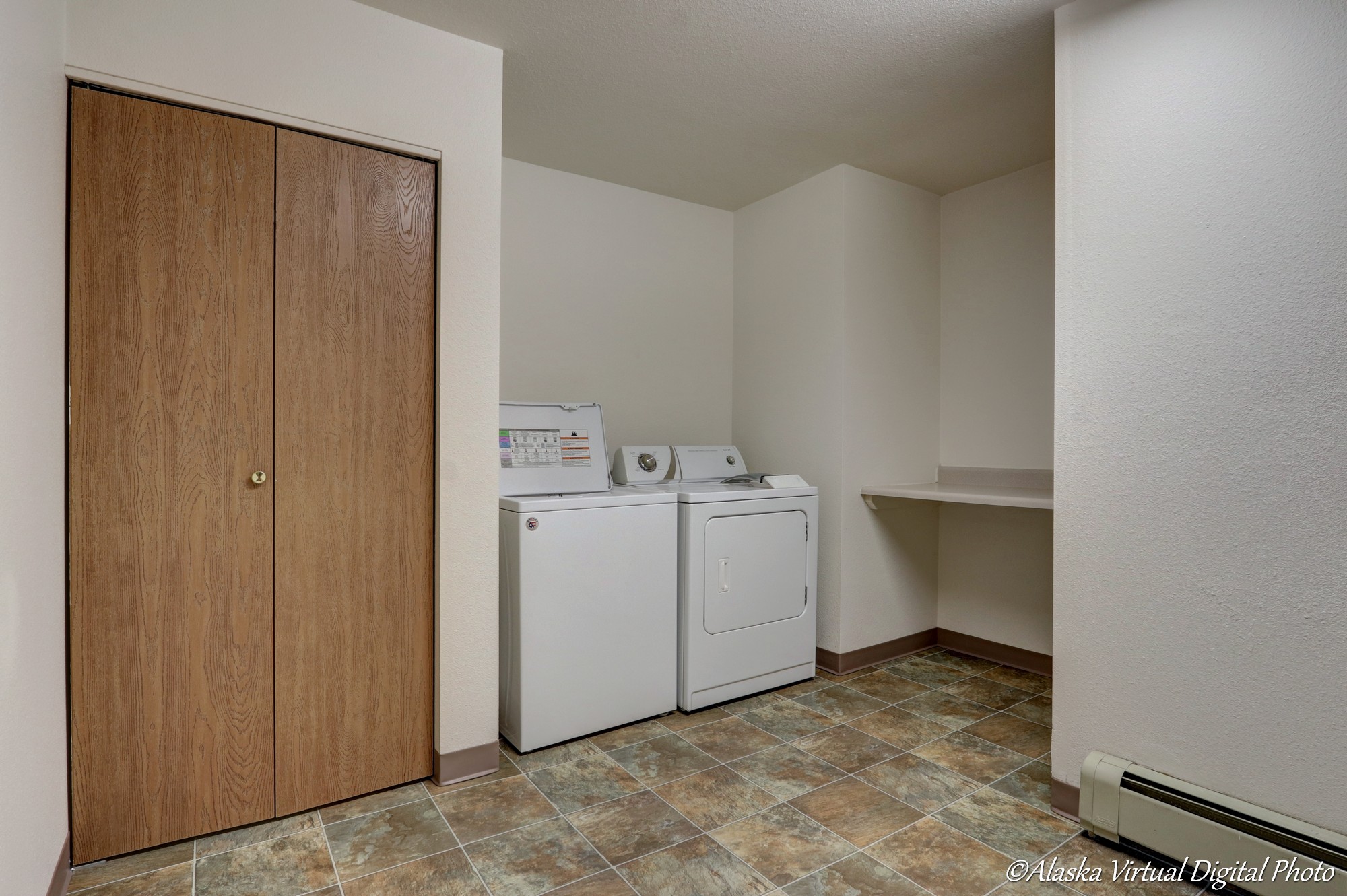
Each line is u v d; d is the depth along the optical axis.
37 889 1.37
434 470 2.10
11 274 1.23
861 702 2.77
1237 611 1.62
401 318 2.03
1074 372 1.89
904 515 3.36
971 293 3.37
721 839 1.80
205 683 1.77
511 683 2.31
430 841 1.78
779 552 2.90
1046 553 3.11
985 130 2.75
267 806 1.86
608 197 3.31
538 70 2.30
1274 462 1.56
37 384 1.39
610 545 2.45
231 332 1.78
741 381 3.65
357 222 1.95
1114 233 1.81
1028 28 2.04
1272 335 1.55
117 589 1.66
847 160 3.04
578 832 1.83
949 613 3.51
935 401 3.49
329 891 1.58
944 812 1.93
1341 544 1.47
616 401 3.34
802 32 2.07
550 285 3.15
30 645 1.34
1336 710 1.48
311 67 1.84
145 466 1.68
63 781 1.58
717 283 3.66
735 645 2.77
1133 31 1.77
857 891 1.59
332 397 1.92
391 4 1.91
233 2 1.74
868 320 3.18
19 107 1.27
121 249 1.64
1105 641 1.84
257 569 1.83
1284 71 1.53
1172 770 1.72
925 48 2.17
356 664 1.98
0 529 1.17
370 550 1.99
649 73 2.32
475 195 2.11
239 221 1.78
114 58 1.60
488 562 2.15
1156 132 1.73
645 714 2.55
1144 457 1.76
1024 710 2.68
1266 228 1.56
